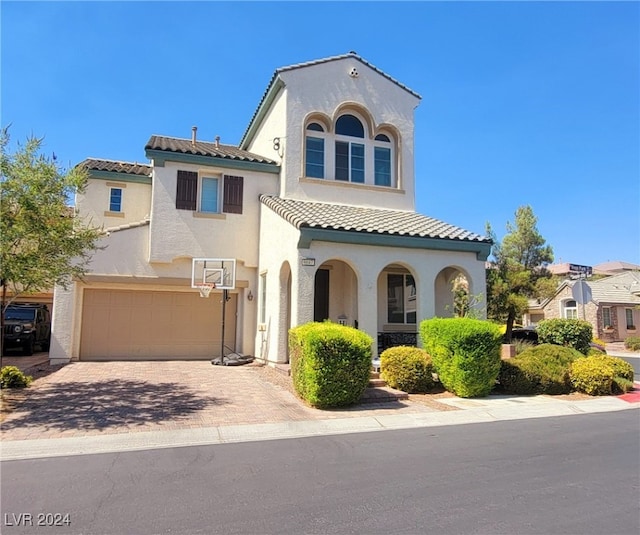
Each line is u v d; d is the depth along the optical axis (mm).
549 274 27062
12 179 10711
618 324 38219
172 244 17234
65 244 11242
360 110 19281
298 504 5398
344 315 17609
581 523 4953
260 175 18625
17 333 19281
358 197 18641
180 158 17516
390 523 4922
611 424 9836
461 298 17094
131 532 4707
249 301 18109
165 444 7922
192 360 17469
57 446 7715
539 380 13047
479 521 4984
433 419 10078
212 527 4820
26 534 4664
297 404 10984
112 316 17219
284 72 18156
